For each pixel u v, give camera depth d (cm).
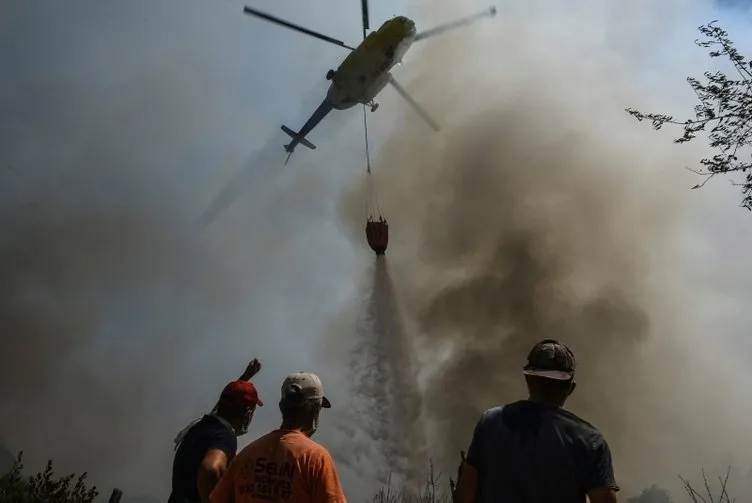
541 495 313
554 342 350
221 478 363
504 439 326
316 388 365
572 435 320
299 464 338
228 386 432
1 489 762
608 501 308
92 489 810
